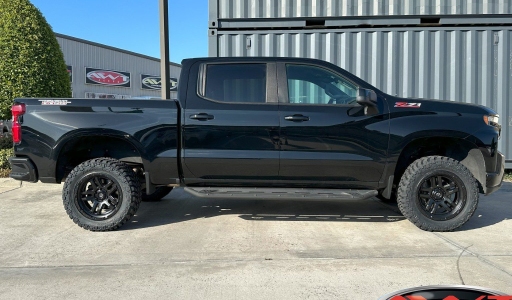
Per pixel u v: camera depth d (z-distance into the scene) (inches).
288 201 230.8
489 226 176.6
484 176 164.7
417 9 305.4
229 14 314.7
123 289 113.3
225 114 164.2
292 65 171.8
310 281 118.1
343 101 169.0
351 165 163.6
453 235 163.0
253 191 164.9
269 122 163.0
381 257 137.9
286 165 164.2
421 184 164.1
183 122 164.1
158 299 107.2
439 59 304.8
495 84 303.6
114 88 1103.0
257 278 120.6
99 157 177.8
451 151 177.3
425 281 117.2
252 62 171.9
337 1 310.2
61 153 166.9
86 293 110.8
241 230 171.5
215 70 171.6
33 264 132.7
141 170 183.2
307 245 151.3
